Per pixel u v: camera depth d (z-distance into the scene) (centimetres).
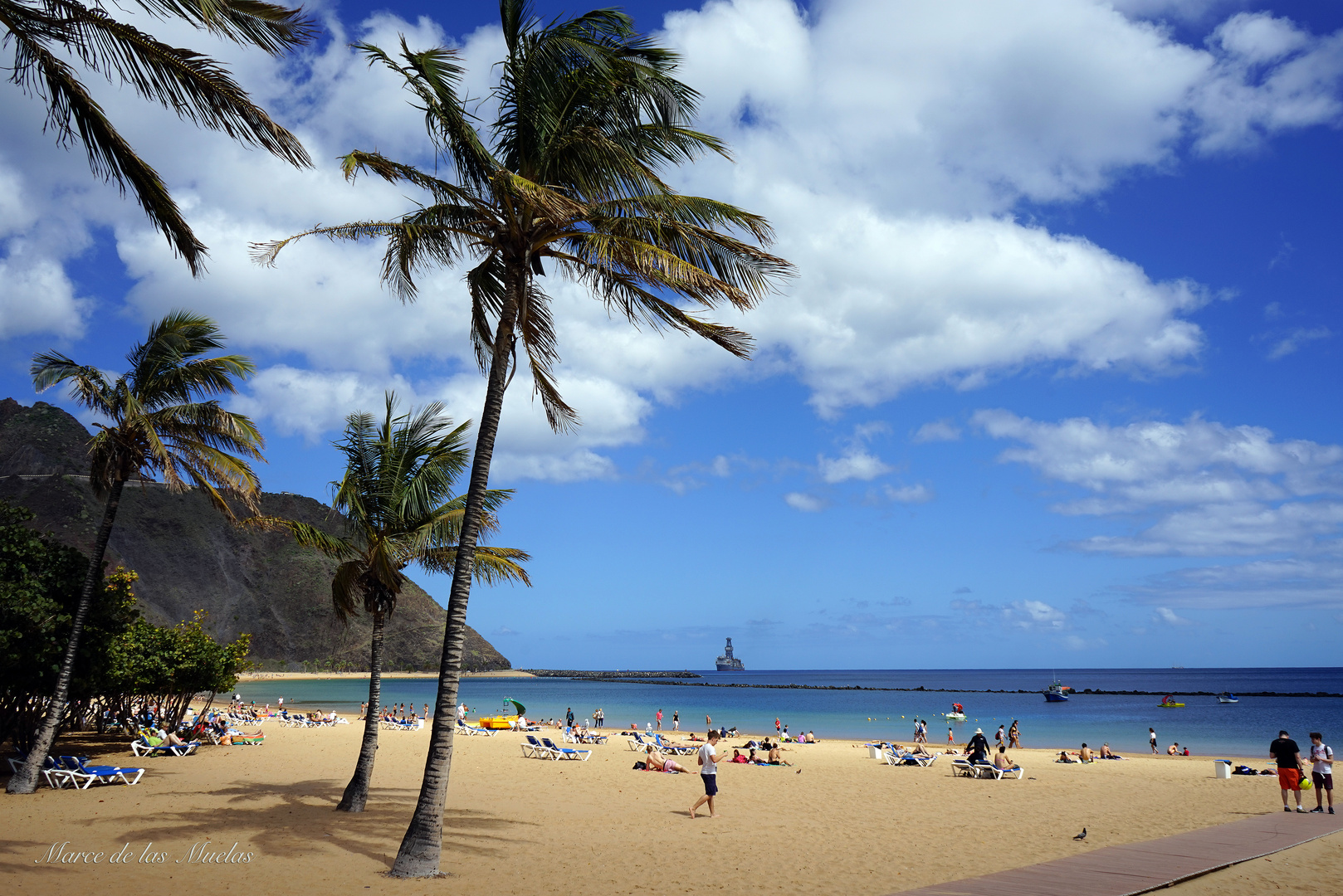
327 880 934
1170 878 910
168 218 677
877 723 6550
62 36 610
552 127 996
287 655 17275
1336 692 13138
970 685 19050
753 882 980
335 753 2661
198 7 598
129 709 2959
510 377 1048
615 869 1040
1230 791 2000
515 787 1902
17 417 19300
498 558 1477
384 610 1499
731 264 1011
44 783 1644
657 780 2136
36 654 1623
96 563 1602
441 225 1042
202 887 898
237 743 2892
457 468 1480
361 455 1444
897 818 1536
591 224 1022
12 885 884
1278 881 926
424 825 966
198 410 1556
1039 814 1605
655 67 998
